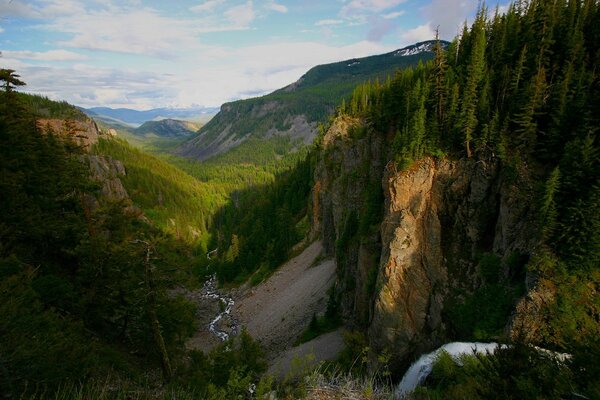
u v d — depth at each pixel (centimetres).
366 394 1193
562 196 2830
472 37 4953
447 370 1830
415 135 4034
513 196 3312
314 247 8581
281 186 12788
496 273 3247
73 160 3347
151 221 13350
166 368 2198
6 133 2672
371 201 5047
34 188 2922
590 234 2580
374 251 4625
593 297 2555
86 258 2834
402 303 3781
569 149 2869
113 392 1441
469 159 3759
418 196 3962
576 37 3803
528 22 4503
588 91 3275
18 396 1102
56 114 15138
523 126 3475
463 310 3312
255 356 2855
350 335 4112
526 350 995
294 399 1153
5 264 1902
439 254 3781
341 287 5616
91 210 3478
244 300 8119
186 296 8956
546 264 2728
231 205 19438
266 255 9594
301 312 6141
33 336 1277
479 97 3859
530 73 3878
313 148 12225
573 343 1006
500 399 961
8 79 2873
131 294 2489
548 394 905
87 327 2572
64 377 1252
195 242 14962
